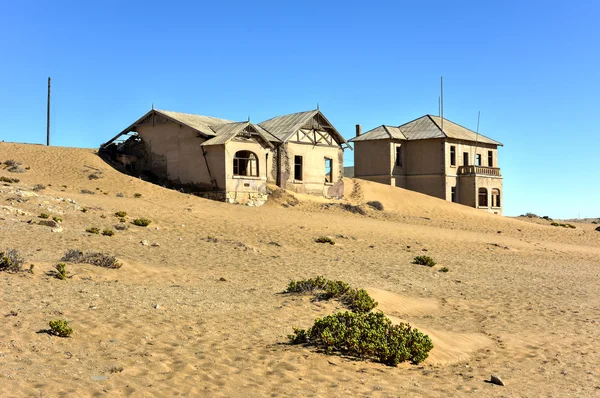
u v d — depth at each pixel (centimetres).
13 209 2400
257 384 810
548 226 4862
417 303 1574
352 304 1400
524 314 1535
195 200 3600
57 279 1402
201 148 3922
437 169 5631
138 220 2611
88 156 4425
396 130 5959
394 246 2827
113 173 4084
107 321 1083
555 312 1583
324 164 4688
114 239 2170
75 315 1102
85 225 2414
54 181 3716
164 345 970
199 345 987
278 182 4344
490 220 4694
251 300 1413
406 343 1021
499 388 888
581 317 1527
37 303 1160
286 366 904
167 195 3675
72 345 923
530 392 879
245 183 3847
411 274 2064
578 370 1028
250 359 929
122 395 720
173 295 1387
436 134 5653
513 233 4159
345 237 2895
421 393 831
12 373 755
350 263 2200
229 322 1174
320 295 1477
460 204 5403
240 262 2002
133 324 1081
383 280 1895
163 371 833
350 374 898
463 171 5703
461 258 2641
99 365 835
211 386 785
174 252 2072
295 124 4484
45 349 887
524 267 2534
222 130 4006
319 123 4706
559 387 916
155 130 4288
